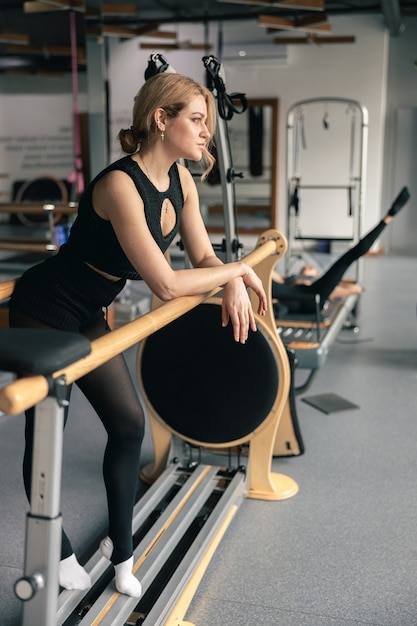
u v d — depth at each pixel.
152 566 2.06
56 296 1.70
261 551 2.38
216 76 2.41
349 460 3.14
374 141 10.30
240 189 11.16
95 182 1.60
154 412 2.77
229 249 2.75
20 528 2.52
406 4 8.77
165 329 2.62
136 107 1.63
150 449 3.31
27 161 8.34
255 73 10.51
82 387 1.79
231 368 2.59
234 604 2.07
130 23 9.62
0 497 2.77
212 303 2.54
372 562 2.31
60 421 1.10
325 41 8.70
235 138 10.91
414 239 10.73
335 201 10.55
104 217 1.61
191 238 1.94
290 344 3.56
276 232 2.46
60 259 1.72
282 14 9.03
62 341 1.08
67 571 1.92
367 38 10.05
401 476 2.98
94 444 3.33
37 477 1.12
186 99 1.59
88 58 5.26
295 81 10.41
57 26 8.72
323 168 10.53
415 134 10.46
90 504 2.73
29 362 1.00
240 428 2.67
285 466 3.07
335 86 10.28
